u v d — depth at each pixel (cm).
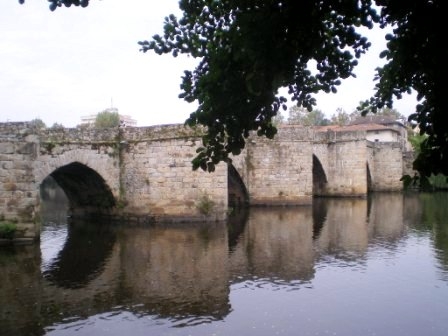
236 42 562
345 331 1039
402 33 582
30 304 1210
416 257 1753
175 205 2527
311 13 540
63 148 2308
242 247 1934
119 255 1778
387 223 2664
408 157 5756
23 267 1591
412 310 1172
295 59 573
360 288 1356
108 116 7206
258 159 3459
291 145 3494
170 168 2520
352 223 2658
